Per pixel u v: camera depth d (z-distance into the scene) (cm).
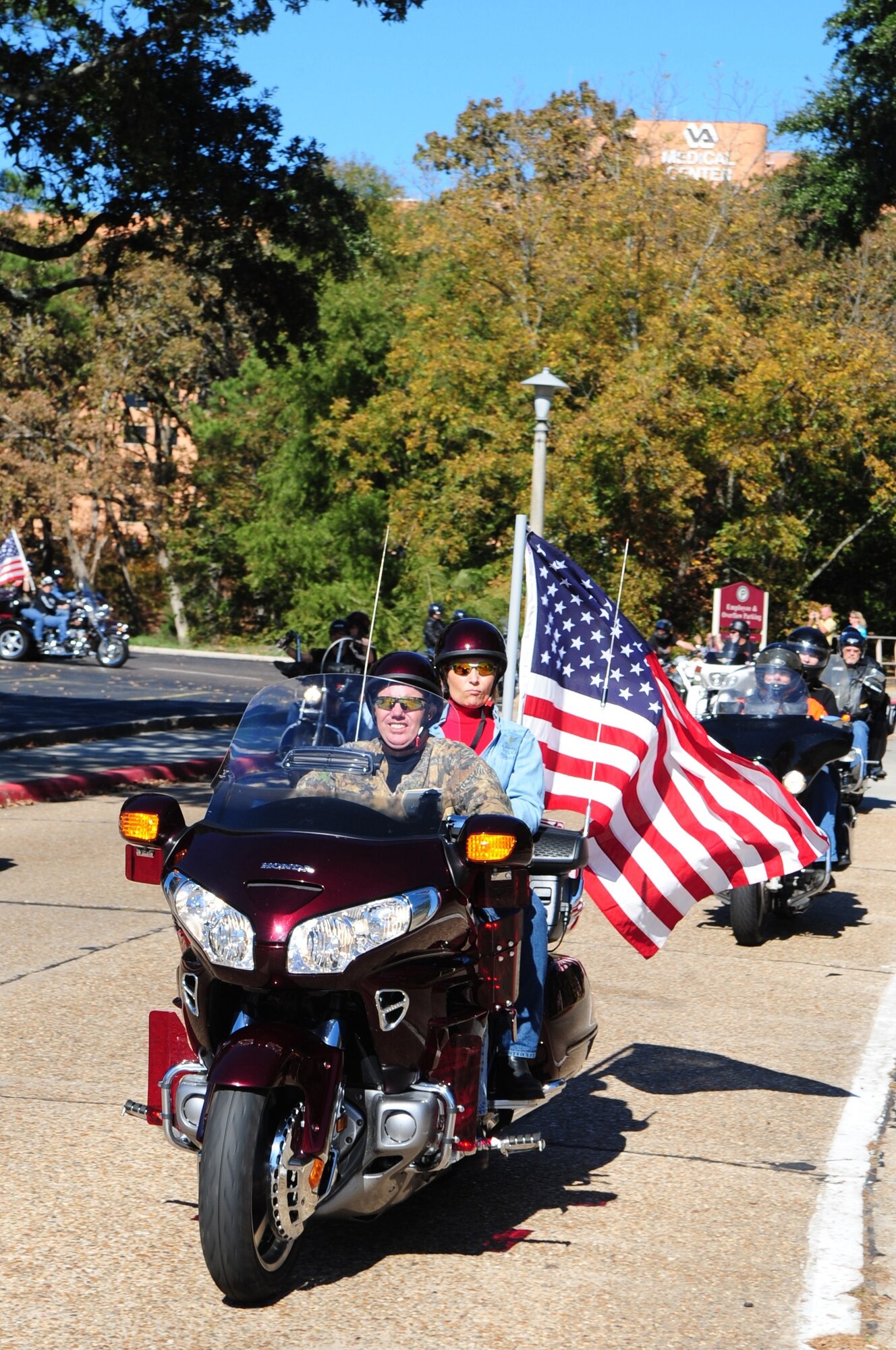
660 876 621
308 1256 459
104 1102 598
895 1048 723
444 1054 434
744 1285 445
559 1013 518
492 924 452
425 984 424
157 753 1831
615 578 3450
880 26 4384
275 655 4794
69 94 2269
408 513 3909
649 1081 661
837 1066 689
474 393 3675
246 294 2806
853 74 4544
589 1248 471
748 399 3359
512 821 436
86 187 2527
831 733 1017
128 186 2523
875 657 4253
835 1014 793
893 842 1487
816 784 1023
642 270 3459
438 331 3784
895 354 3706
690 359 3359
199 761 1711
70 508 5434
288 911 406
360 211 2775
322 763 456
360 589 4647
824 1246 476
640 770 620
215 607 5850
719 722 1050
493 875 441
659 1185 532
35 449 5431
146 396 5788
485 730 528
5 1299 421
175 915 426
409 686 478
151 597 6512
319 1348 396
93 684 2903
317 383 4741
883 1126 602
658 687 623
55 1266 444
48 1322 407
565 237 3628
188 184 2538
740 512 3731
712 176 5241
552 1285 441
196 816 1366
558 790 621
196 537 5559
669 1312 424
